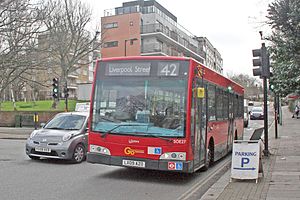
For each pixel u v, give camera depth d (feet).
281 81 57.88
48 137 40.27
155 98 31.24
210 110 37.88
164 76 31.42
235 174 31.01
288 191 26.76
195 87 32.17
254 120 173.47
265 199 24.40
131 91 31.91
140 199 25.71
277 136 75.15
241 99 60.90
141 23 208.33
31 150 40.50
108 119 32.22
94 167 38.29
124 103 31.94
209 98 37.47
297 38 36.32
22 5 84.43
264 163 40.42
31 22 86.74
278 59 52.39
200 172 37.14
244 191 26.96
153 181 32.17
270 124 133.08
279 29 36.52
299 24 35.01
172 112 30.66
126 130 31.42
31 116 116.06
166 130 30.45
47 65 98.73
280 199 24.29
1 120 119.65
